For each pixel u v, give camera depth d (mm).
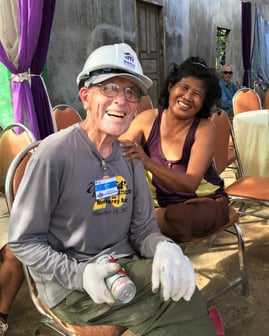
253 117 3344
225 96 6402
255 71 9805
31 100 2889
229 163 3287
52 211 1187
